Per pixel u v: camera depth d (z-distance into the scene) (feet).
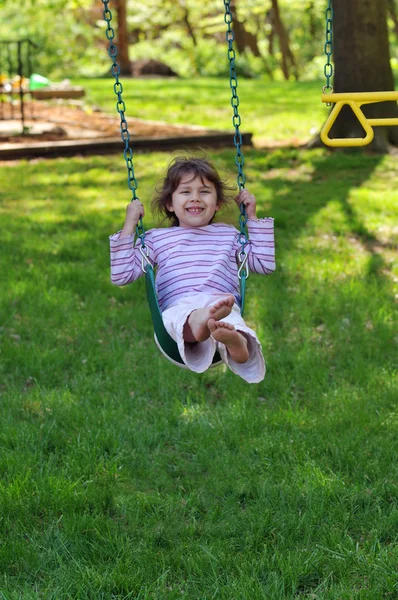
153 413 16.70
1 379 18.39
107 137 46.01
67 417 16.38
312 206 32.19
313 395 17.53
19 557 12.21
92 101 65.98
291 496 13.69
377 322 21.06
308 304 22.35
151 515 13.32
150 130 48.70
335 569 11.95
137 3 120.88
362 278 24.39
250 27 139.64
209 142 45.16
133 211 13.44
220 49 120.67
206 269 13.37
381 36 41.42
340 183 35.96
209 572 11.90
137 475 14.65
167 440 15.85
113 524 13.03
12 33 101.30
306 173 38.17
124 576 11.66
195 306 12.32
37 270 24.47
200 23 125.18
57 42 106.52
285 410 16.65
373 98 12.92
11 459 14.64
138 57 125.80
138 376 18.39
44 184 36.11
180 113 58.18
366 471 14.52
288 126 51.90
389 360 19.19
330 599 11.31
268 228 13.55
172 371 18.52
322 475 14.29
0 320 21.11
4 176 37.60
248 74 111.45
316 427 16.02
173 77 99.81
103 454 15.26
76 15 121.70
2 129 48.08
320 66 129.18
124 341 20.22
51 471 14.42
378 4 41.22
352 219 30.30
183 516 13.38
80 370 18.81
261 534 12.78
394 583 11.55
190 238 13.62
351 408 16.74
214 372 18.57
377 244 27.86
